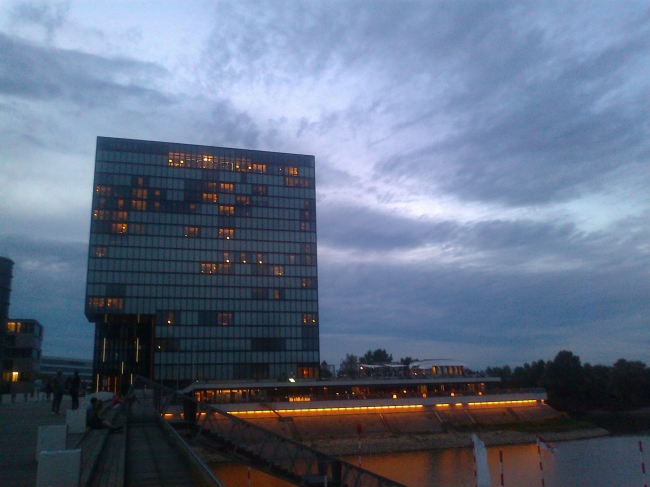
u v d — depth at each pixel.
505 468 71.50
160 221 140.00
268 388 118.12
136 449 22.61
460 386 133.62
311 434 95.62
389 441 95.50
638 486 57.88
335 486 34.84
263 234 148.25
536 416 117.06
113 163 139.25
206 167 147.00
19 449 21.48
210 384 113.25
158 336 133.75
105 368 144.75
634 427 118.81
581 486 58.53
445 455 86.88
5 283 73.06
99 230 135.00
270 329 142.62
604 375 152.38
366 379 125.50
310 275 150.00
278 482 57.00
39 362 131.12
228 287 141.88
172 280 137.88
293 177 155.00
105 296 132.38
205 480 14.44
